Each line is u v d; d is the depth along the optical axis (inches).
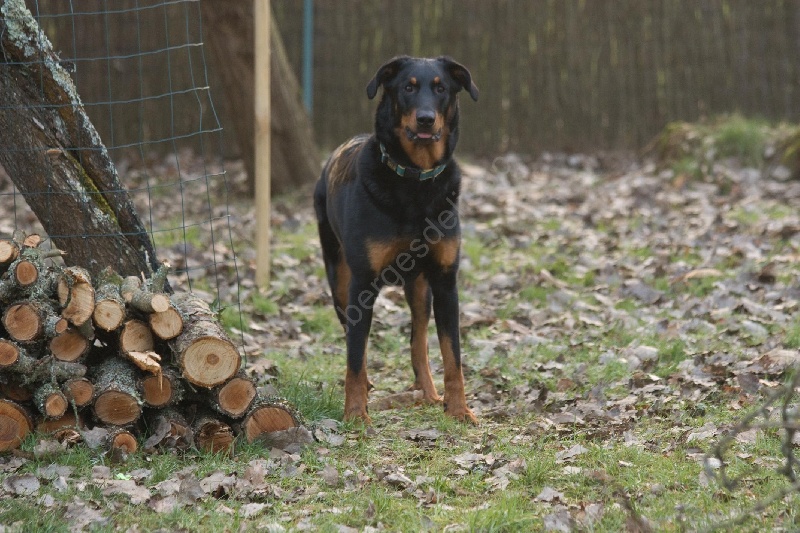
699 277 256.1
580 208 350.9
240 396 158.4
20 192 178.4
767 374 182.9
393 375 213.2
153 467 147.6
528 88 479.2
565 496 137.8
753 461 144.8
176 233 329.4
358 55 475.5
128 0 453.4
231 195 397.1
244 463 151.9
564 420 169.8
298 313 251.1
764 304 233.0
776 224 300.0
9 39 170.7
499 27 474.3
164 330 156.8
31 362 150.8
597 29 472.1
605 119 478.6
